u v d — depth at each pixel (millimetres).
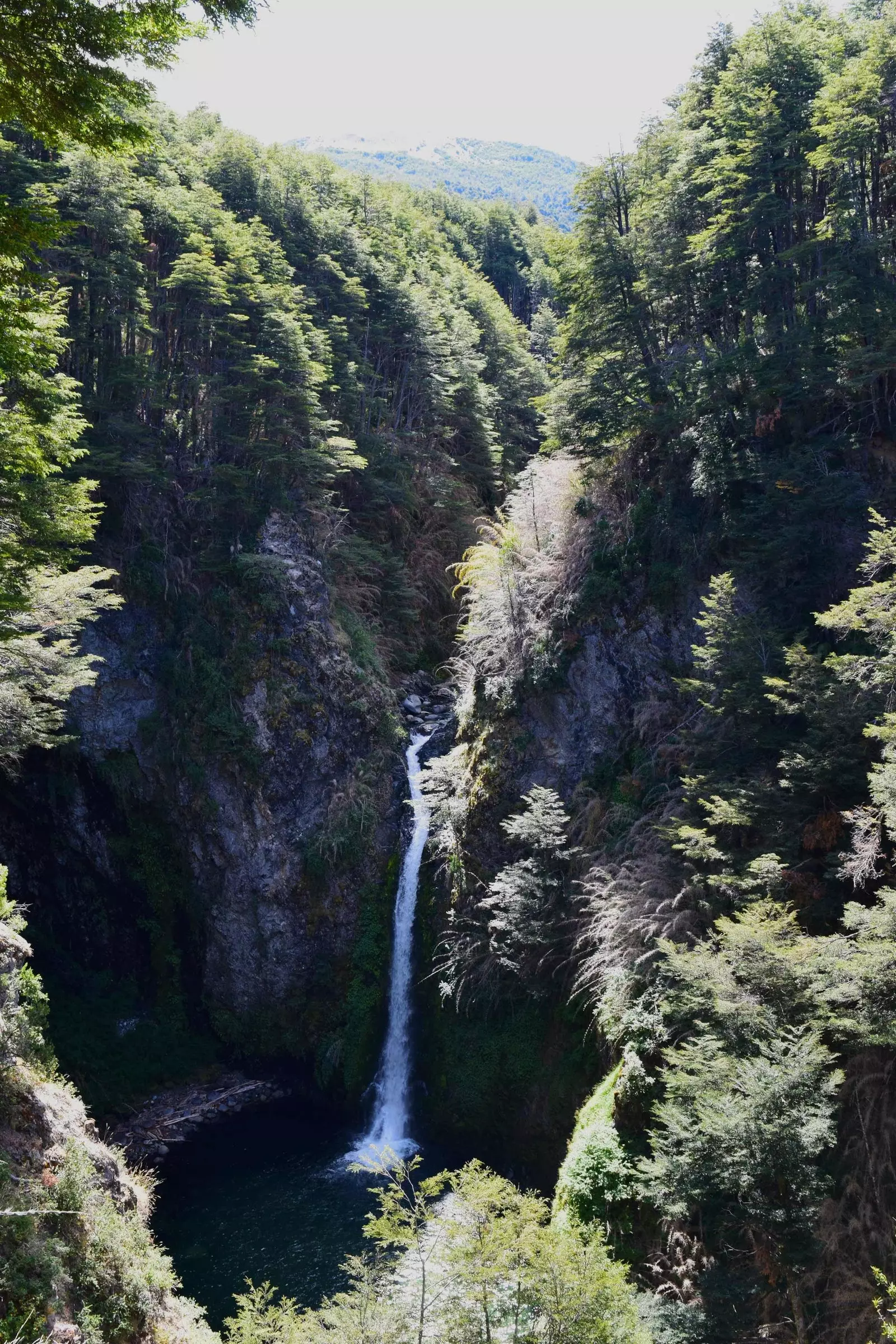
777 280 29016
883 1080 15297
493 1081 27109
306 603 36938
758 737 21703
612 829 25953
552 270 86625
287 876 34312
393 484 45219
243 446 37969
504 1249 11672
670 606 28781
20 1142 15953
